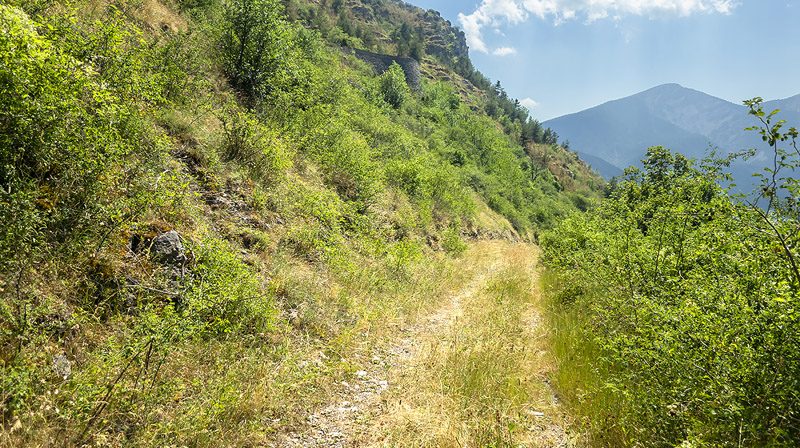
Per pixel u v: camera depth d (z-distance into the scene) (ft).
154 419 10.16
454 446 11.53
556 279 35.83
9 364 8.98
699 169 21.98
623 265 19.66
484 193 112.06
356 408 13.60
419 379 15.65
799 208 11.80
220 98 31.73
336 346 17.31
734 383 9.61
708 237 14.70
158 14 33.78
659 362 12.11
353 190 37.37
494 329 21.25
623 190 32.68
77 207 13.06
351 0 463.42
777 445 8.68
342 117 49.70
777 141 9.59
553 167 304.50
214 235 18.22
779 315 9.17
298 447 11.25
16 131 11.39
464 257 48.49
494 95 472.03
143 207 14.83
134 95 17.17
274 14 39.42
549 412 14.21
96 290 12.21
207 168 22.84
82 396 9.20
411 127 110.93
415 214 46.52
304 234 24.73
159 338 10.83
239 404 11.69
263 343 15.05
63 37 16.12
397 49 355.77
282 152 28.04
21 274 10.01
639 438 11.21
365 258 29.43
